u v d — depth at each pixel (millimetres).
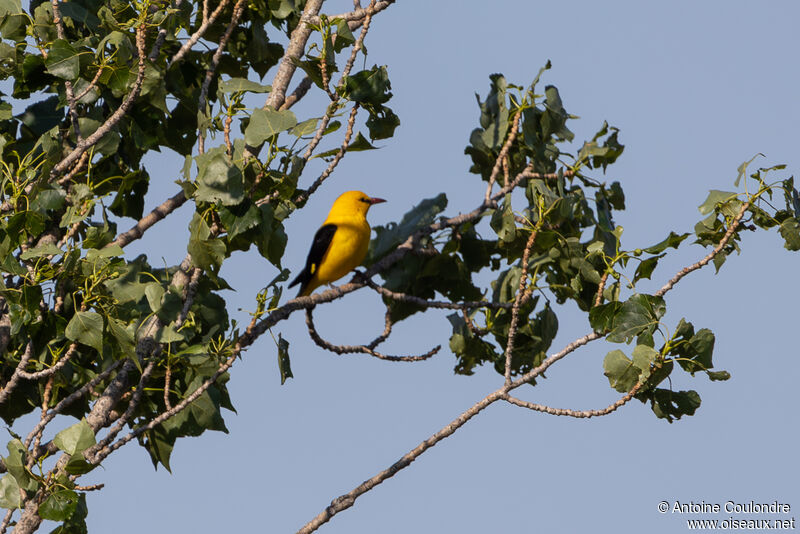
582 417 11297
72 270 9914
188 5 12930
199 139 10969
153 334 10875
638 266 11984
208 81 11977
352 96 11531
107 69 11367
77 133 11039
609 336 11445
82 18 12445
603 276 12305
